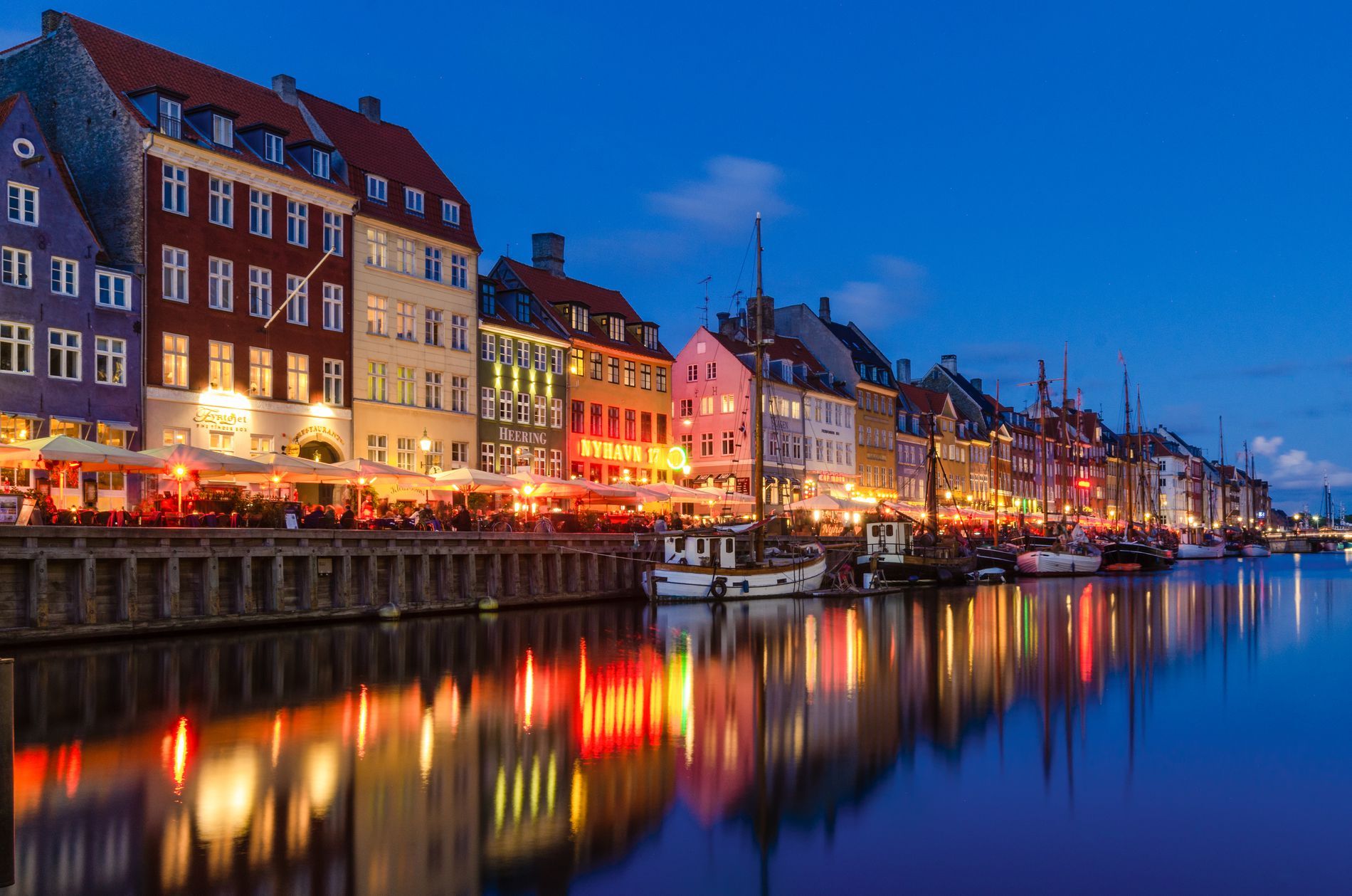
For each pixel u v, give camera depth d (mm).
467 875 11914
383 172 51906
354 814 13914
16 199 36938
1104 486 153125
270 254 45375
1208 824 14078
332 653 27391
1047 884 11961
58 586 27453
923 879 12102
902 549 60438
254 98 48500
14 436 36219
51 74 43312
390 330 51250
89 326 38625
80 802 14281
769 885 11797
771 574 49594
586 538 45219
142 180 40594
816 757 17312
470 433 55906
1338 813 14539
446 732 18719
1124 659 29266
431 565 38188
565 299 67938
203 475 36688
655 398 73125
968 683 24875
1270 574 81062
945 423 109562
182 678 23422
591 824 13695
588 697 22203
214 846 12648
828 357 94062
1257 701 22719
